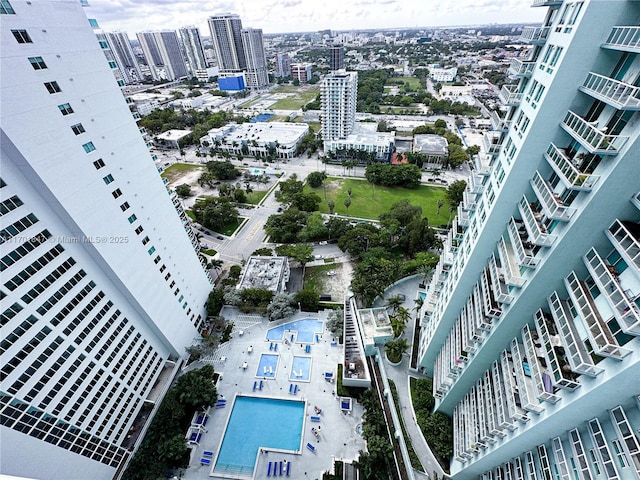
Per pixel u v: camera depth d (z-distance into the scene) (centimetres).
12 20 2848
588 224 2119
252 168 14400
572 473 2312
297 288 7700
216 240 9662
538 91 2542
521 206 2884
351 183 12681
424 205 10975
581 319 2183
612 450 2011
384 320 6475
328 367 5834
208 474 4509
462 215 4303
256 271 7569
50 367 3547
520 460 2981
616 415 1998
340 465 4547
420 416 4916
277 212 10975
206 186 13000
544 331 2634
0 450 3081
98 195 3953
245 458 4691
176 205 7256
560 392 2366
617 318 1853
